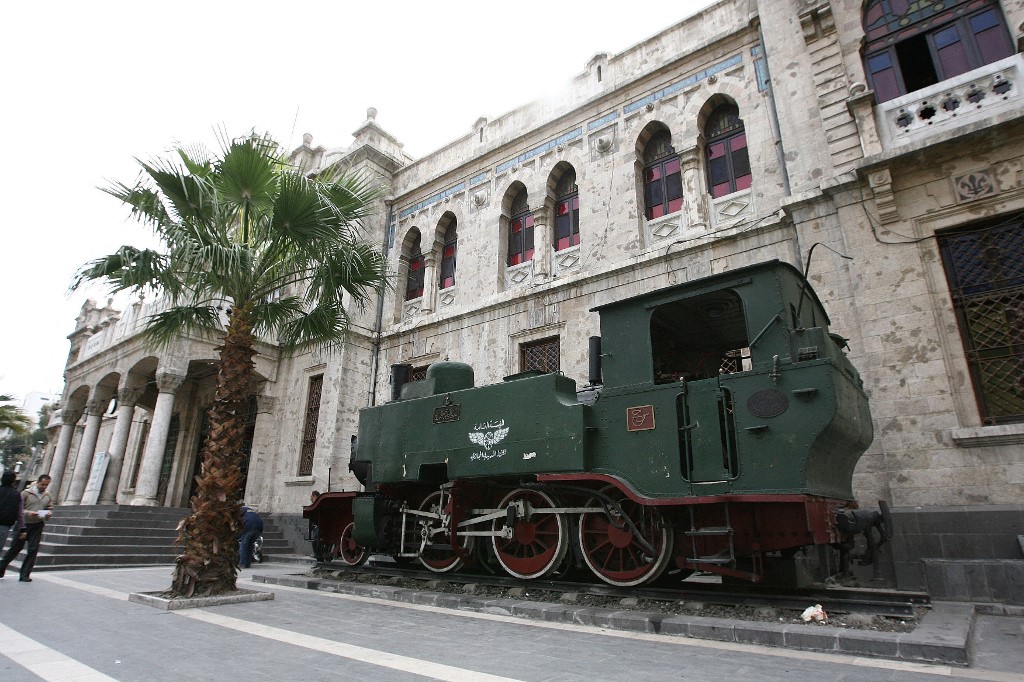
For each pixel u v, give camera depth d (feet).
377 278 32.40
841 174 32.65
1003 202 27.58
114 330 67.67
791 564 21.65
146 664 13.09
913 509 26.27
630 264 41.96
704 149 43.09
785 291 20.36
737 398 20.07
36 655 13.83
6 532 28.94
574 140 49.88
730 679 12.39
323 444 55.42
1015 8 30.12
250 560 41.57
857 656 14.74
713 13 44.27
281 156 29.14
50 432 99.09
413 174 64.85
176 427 73.92
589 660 13.98
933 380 27.50
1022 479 24.73
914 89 32.96
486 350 50.16
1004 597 22.38
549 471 23.49
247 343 27.12
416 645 15.52
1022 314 26.66
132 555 41.45
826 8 35.24
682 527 21.09
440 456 27.76
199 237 25.35
